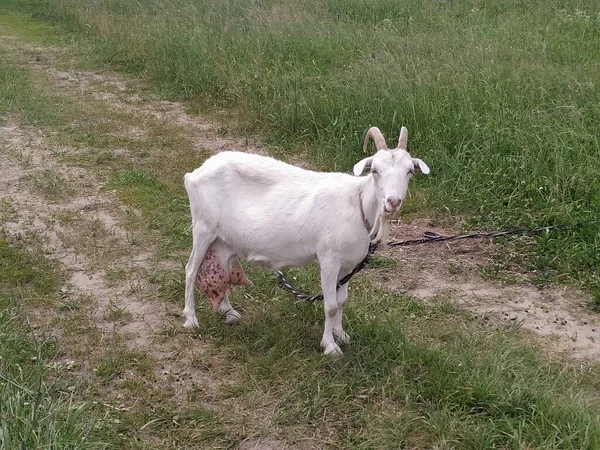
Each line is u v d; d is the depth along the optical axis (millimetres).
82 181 4836
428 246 3986
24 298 3336
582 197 4203
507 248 3922
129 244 3924
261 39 7348
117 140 5699
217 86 6836
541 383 2701
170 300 3369
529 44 6742
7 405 2293
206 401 2641
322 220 2727
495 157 4594
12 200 4496
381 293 3459
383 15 8680
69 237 3979
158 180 4902
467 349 2918
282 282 3344
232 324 3146
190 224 4148
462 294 3500
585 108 4914
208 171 2914
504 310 3359
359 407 2602
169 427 2488
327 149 5316
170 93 7059
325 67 6629
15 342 2898
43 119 6184
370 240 2697
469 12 8477
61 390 2631
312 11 8680
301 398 2635
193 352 2945
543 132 4707
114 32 9133
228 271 3023
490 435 2402
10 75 7480
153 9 9703
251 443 2428
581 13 7938
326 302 2818
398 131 5098
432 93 5383
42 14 11250
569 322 3266
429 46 6652
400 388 2674
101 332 3088
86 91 7199
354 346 2955
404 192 2490
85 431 2355
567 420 2447
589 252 3730
